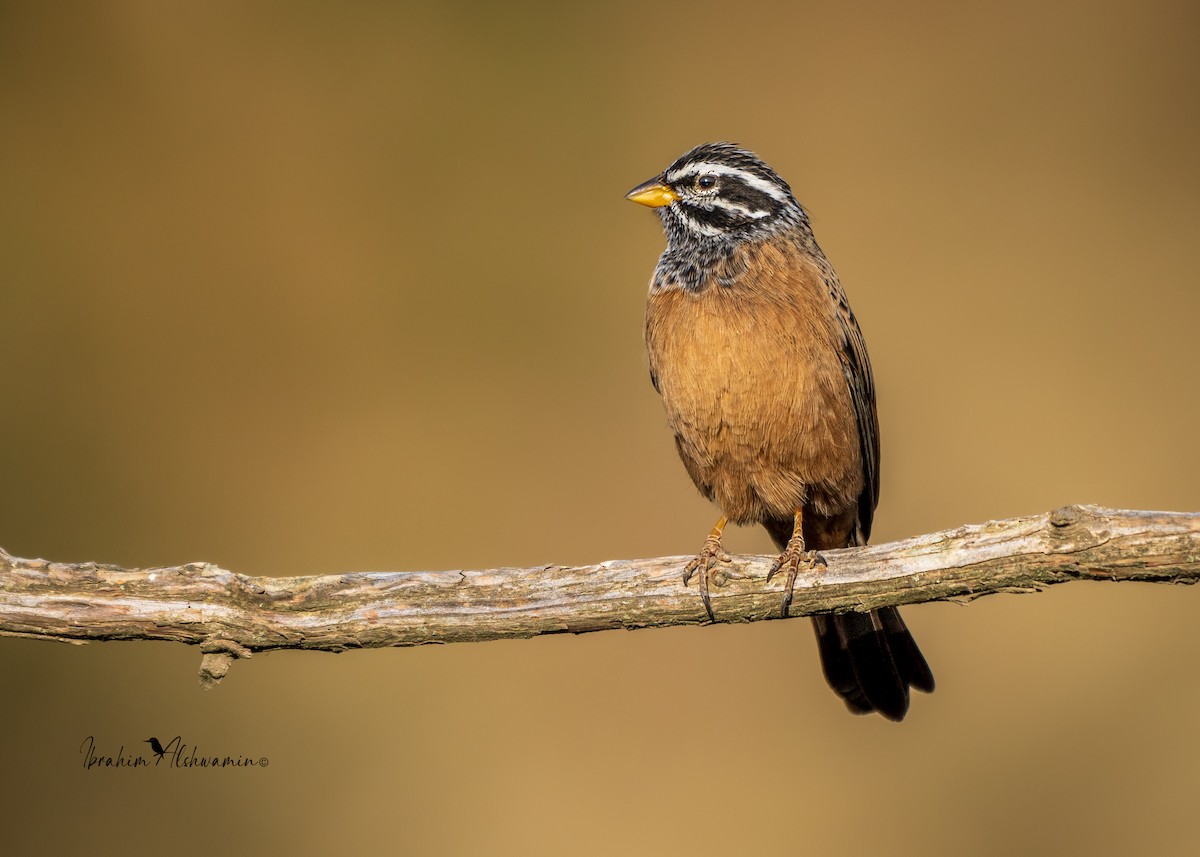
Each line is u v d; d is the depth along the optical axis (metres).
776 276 10.80
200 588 8.76
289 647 8.94
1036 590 8.55
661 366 10.95
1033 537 8.41
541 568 9.18
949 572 8.69
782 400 10.52
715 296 10.71
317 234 20.67
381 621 8.89
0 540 18.08
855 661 11.48
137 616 8.68
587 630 9.19
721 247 11.09
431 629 8.94
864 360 11.55
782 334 10.51
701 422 10.79
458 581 9.05
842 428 10.84
